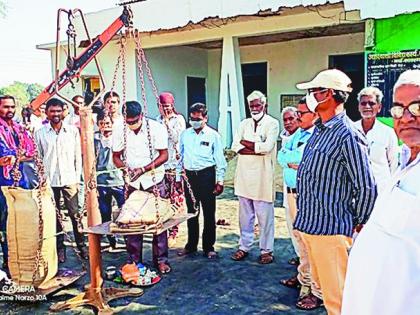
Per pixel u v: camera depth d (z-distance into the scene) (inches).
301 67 431.8
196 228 187.5
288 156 147.9
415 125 65.1
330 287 109.0
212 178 181.3
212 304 142.6
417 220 63.7
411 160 68.1
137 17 339.0
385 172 143.2
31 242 145.9
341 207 106.0
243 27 337.4
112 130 177.8
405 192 65.7
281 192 294.7
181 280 161.6
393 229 65.8
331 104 106.1
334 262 107.3
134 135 164.6
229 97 354.9
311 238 109.3
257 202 173.5
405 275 64.0
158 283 159.3
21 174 175.0
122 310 139.9
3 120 173.6
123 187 188.5
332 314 110.0
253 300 144.3
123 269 159.6
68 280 154.1
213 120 498.3
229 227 226.7
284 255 184.7
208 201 182.2
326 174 105.2
